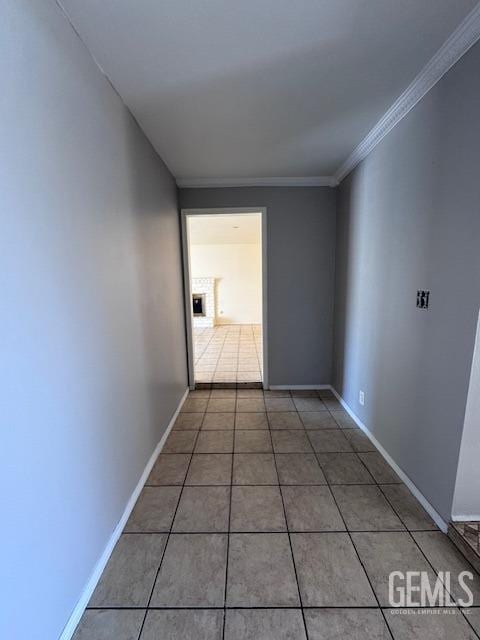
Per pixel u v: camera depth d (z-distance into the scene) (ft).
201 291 25.89
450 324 4.91
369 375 8.15
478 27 4.05
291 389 11.91
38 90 3.28
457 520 4.99
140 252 6.52
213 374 13.42
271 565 4.64
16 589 2.91
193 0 3.66
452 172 4.77
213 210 10.75
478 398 4.59
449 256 4.89
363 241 8.35
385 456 7.32
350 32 4.23
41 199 3.31
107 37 4.17
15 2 2.94
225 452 7.71
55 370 3.52
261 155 8.45
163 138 7.22
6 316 2.80
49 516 3.40
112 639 3.73
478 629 3.79
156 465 7.18
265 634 3.76
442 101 4.95
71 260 3.89
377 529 5.27
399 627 3.81
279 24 4.06
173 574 4.51
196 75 5.05
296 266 11.16
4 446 2.76
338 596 4.18
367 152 7.89
